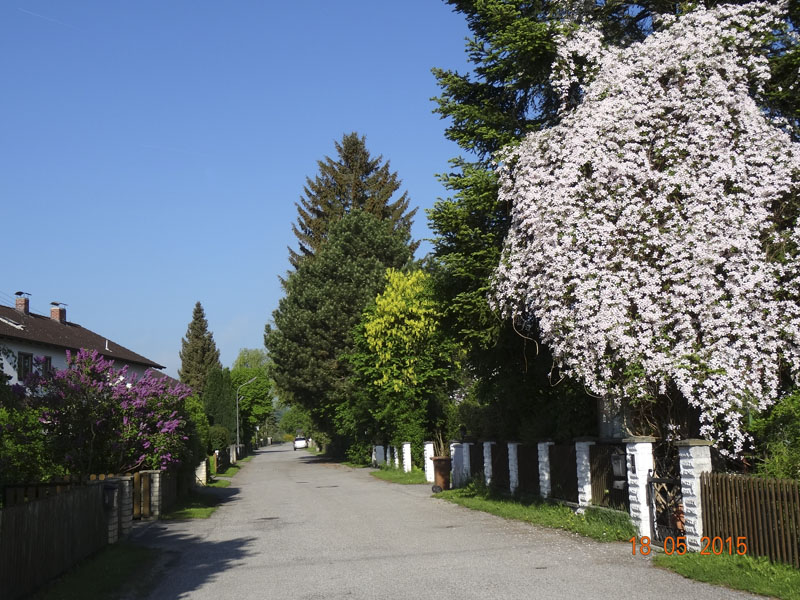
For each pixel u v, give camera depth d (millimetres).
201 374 91562
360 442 46656
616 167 12711
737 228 11562
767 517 8680
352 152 58844
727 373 11172
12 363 9898
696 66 12812
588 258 12594
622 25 16734
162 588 9727
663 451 12367
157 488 18156
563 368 14094
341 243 50500
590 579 8938
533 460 17406
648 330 11906
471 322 16438
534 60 15578
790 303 11258
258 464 59812
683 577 8797
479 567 10078
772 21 13180
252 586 9586
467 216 16078
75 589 9234
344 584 9383
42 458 16828
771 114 13359
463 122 17078
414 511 18047
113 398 17953
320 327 48969
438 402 35344
